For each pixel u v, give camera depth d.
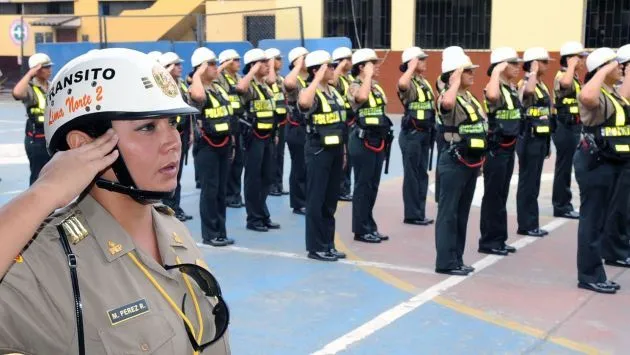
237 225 8.09
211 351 1.59
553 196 8.59
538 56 7.56
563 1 16.66
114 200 1.50
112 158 1.41
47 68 8.49
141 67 1.48
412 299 5.52
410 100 8.00
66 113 1.45
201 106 6.87
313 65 6.41
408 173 8.10
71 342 1.36
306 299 5.50
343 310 5.25
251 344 4.58
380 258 6.74
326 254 6.65
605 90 5.49
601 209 5.71
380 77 19.19
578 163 5.71
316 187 6.53
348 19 19.52
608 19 16.30
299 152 8.58
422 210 8.20
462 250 6.31
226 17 20.59
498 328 4.91
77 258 1.40
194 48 17.56
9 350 1.32
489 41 17.70
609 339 4.74
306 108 6.30
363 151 7.16
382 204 9.27
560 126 8.27
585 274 5.79
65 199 1.30
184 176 11.22
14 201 1.26
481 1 17.69
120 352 1.38
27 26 25.66
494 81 6.47
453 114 5.96
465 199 6.20
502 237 6.88
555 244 7.32
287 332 4.80
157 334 1.42
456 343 4.63
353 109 7.23
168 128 1.53
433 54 18.14
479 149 5.96
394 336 4.74
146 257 1.49
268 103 7.69
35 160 8.52
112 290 1.41
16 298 1.32
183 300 1.53
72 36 24.98
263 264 6.50
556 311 5.27
